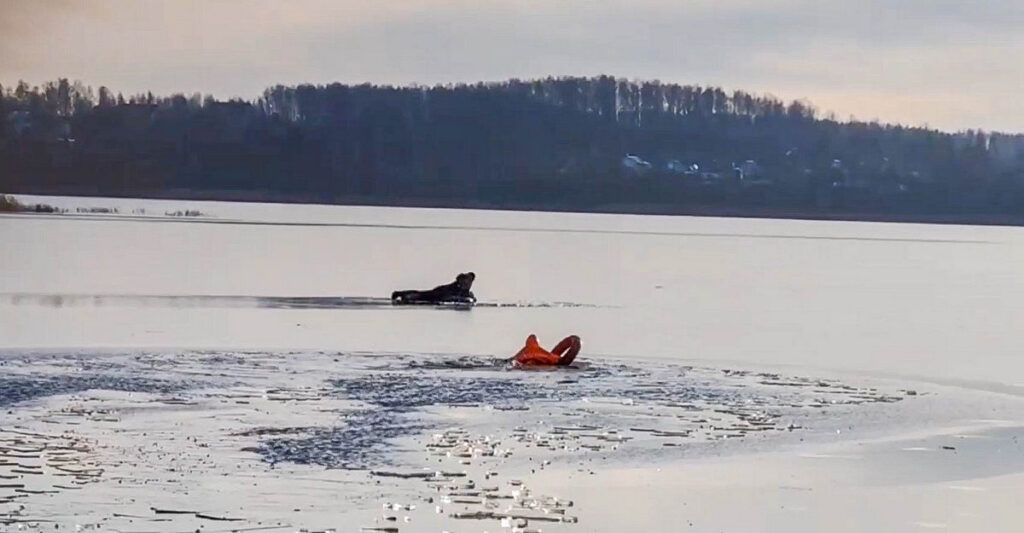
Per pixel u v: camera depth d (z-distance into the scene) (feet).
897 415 186.09
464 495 132.77
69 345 245.86
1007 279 552.41
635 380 216.33
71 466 140.97
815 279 533.55
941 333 322.14
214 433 160.45
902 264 655.35
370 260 572.10
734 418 180.65
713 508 131.13
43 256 529.04
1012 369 245.04
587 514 127.54
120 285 407.44
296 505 127.24
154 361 225.15
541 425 171.53
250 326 294.46
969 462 154.10
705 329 317.42
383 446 155.12
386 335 283.59
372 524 121.49
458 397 192.95
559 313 351.05
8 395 184.44
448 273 511.81
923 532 124.26
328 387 200.23
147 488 132.26
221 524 120.47
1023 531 124.88
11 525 118.73
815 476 145.48
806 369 239.50
